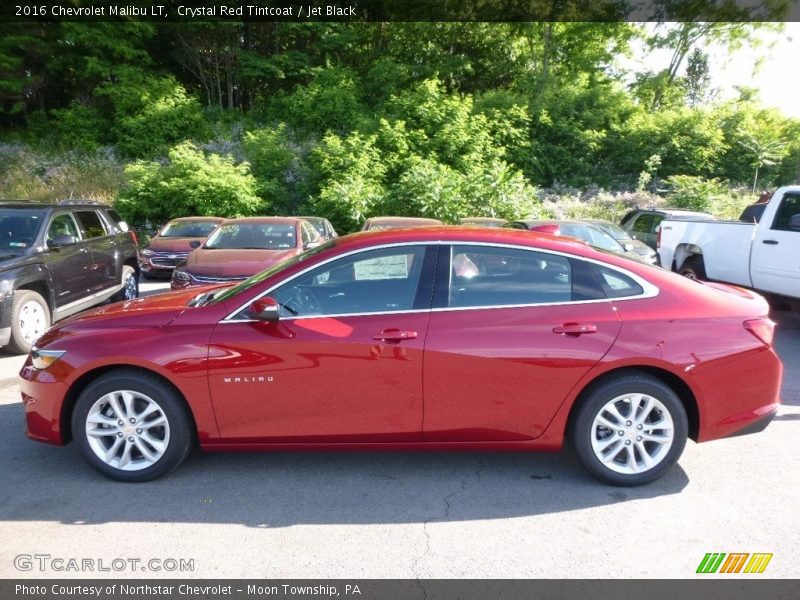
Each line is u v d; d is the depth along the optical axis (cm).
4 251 731
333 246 410
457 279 391
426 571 304
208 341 380
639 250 1182
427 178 1830
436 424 382
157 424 389
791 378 641
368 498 378
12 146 2284
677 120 2498
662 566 309
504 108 2439
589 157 2491
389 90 2494
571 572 304
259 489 389
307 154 2233
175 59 2759
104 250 905
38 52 2344
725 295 407
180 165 1891
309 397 379
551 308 384
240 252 888
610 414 384
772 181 2495
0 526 344
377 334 376
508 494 384
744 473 414
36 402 395
